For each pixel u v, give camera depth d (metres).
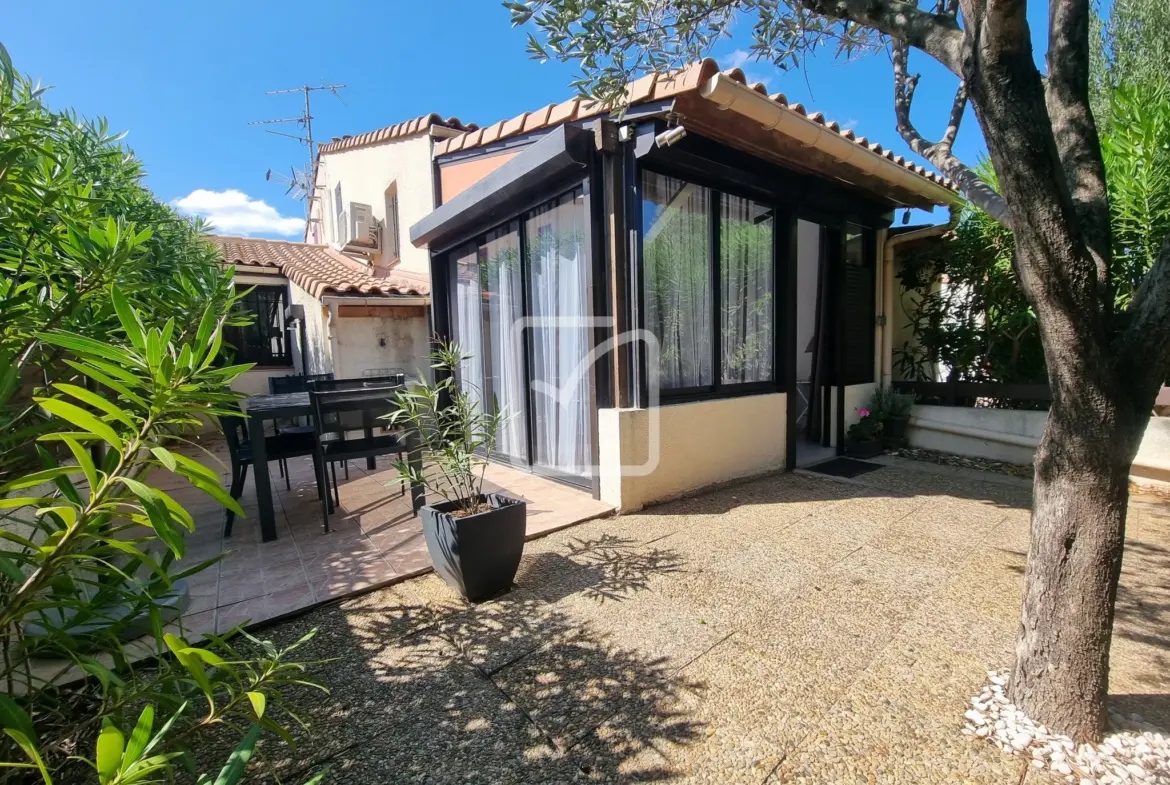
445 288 6.32
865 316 6.13
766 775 1.51
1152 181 3.90
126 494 1.10
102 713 1.24
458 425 3.05
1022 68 1.31
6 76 1.59
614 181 3.76
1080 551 1.54
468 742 1.68
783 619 2.36
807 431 6.50
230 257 8.25
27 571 1.33
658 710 1.80
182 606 2.38
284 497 4.45
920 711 1.75
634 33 2.09
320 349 7.54
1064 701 1.58
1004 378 5.59
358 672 2.05
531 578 2.85
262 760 1.58
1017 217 1.41
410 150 8.11
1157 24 5.26
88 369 1.05
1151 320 1.40
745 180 4.30
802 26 2.31
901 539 3.29
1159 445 4.32
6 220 1.58
